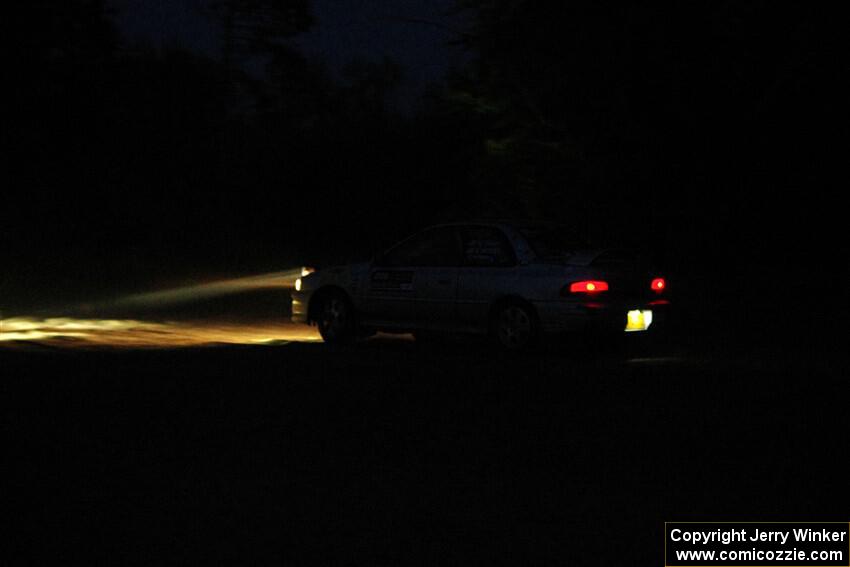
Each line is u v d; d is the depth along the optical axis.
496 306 11.52
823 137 15.68
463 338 13.38
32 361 10.86
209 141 37.66
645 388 9.29
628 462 6.55
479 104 18.14
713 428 7.55
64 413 7.98
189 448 6.87
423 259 12.21
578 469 6.38
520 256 11.42
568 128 17.03
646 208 16.62
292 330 14.99
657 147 16.16
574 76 16.34
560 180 17.25
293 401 8.56
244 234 36.19
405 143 35.34
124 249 31.20
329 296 12.97
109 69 27.55
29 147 26.14
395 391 9.09
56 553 4.80
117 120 29.83
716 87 15.62
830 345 12.80
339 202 36.03
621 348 12.30
